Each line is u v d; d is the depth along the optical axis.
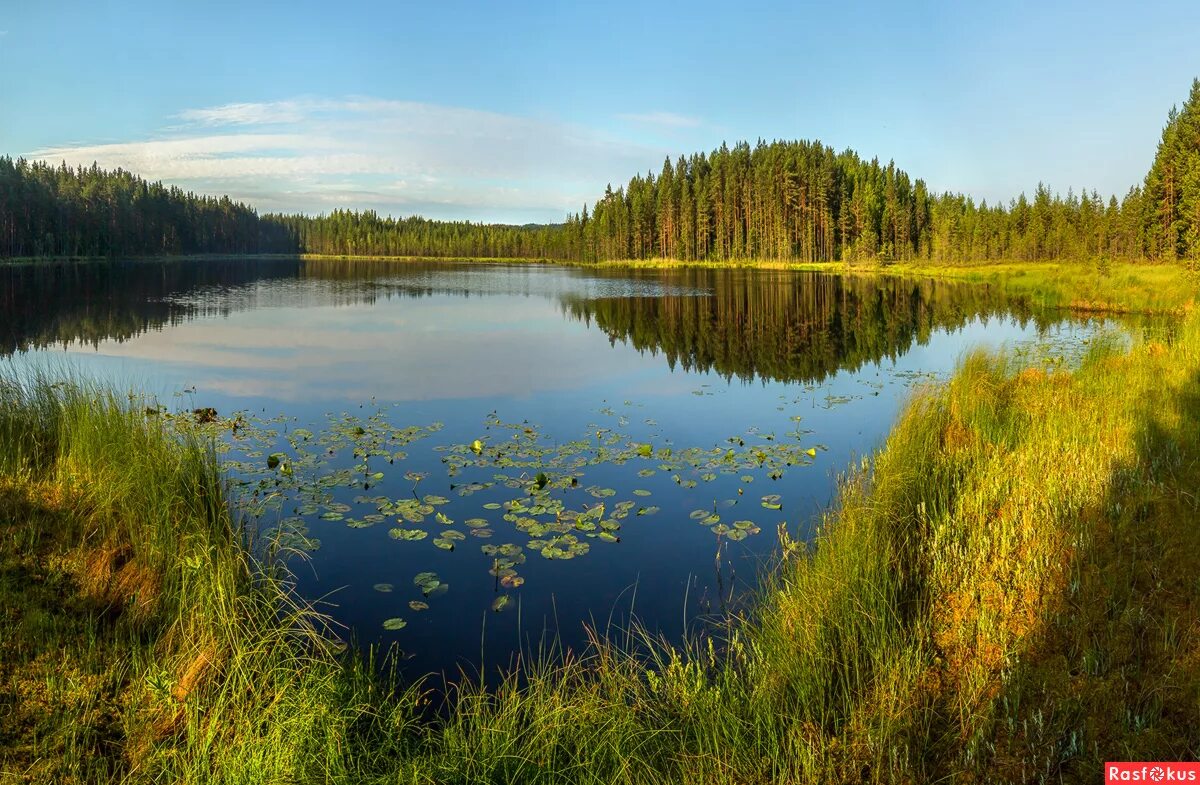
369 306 29.89
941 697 3.61
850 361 16.47
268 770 3.12
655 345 19.08
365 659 4.31
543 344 19.16
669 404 11.86
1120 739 3.10
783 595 4.55
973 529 5.11
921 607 4.39
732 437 9.60
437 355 17.00
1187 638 3.65
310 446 8.91
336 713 3.53
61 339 18.30
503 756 3.28
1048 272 41.34
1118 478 5.73
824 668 3.81
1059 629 3.90
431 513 6.62
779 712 3.57
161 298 31.22
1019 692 3.42
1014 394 9.38
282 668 3.82
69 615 4.13
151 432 6.16
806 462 8.41
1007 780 2.98
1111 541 4.79
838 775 3.15
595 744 3.41
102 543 4.91
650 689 3.95
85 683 3.66
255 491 7.15
